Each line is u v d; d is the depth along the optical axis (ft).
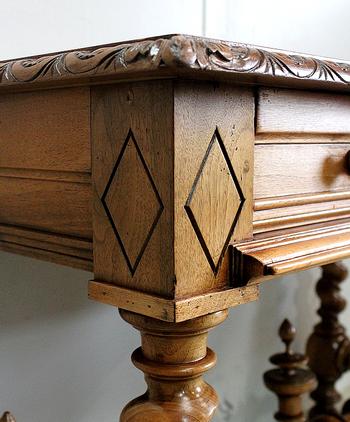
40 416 3.17
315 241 2.10
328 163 2.23
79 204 2.06
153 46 1.65
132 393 3.55
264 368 4.35
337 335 4.17
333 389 4.24
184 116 1.77
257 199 2.02
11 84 2.04
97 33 3.17
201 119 1.81
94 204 1.98
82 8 3.10
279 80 1.86
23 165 2.23
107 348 3.41
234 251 1.92
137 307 1.86
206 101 1.82
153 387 2.06
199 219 1.83
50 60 1.94
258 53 1.78
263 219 2.03
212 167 1.85
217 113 1.84
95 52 1.80
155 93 1.78
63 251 2.15
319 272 4.65
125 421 2.11
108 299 1.94
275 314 4.37
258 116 1.96
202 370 2.01
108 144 1.92
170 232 1.78
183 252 1.80
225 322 4.04
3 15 2.85
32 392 3.14
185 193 1.79
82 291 3.27
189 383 2.05
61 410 3.25
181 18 3.46
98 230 1.98
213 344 3.99
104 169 1.94
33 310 3.10
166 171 1.77
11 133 2.25
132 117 1.84
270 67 1.78
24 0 2.91
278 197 2.08
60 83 1.96
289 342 3.84
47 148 2.13
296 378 3.84
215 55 1.67
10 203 2.32
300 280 4.51
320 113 2.14
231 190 1.90
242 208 1.94
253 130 1.95
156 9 3.36
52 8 3.00
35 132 2.16
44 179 2.17
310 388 3.87
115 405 3.47
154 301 1.82
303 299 4.55
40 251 2.24
